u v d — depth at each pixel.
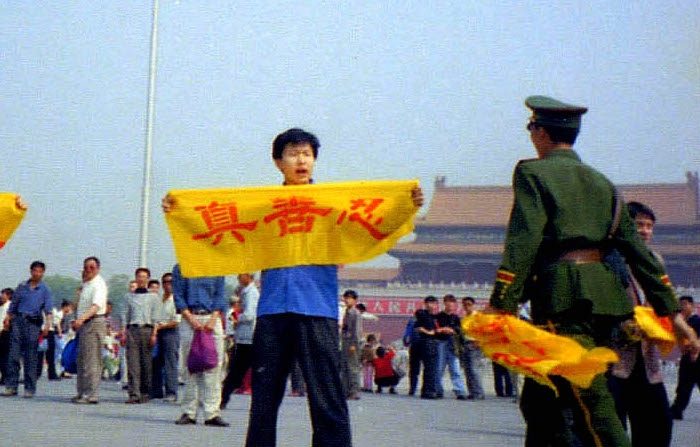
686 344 5.70
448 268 78.69
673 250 75.19
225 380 15.09
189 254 6.87
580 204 5.53
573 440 5.93
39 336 17.20
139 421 12.40
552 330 5.48
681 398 16.41
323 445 6.64
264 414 6.67
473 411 17.42
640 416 6.89
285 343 6.73
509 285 5.37
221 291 12.30
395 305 72.56
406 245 79.44
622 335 6.36
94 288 15.72
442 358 22.88
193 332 12.36
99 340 15.73
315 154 7.05
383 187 6.78
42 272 17.20
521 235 5.41
